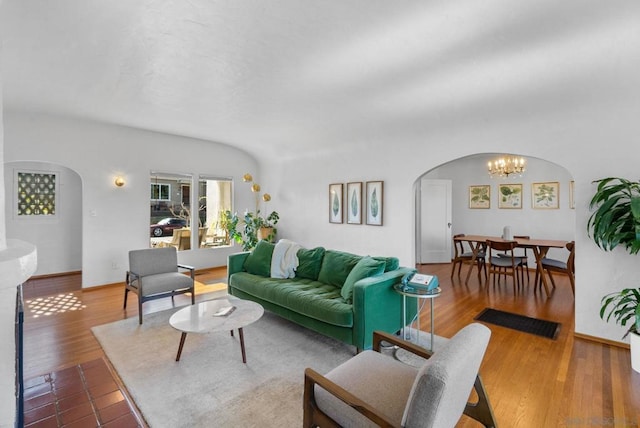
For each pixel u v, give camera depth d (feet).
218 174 20.17
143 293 11.07
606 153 9.36
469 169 22.98
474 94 9.64
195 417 6.12
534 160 20.13
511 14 5.87
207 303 9.50
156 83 9.65
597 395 6.82
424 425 3.51
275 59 7.93
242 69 8.54
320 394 4.72
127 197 16.30
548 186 19.62
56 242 18.24
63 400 6.67
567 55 7.26
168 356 8.54
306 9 5.96
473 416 4.95
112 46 7.46
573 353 8.77
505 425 5.94
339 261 11.20
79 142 14.79
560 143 10.20
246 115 12.80
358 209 16.34
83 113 13.21
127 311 12.16
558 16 5.88
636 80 8.05
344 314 8.35
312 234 18.89
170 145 17.83
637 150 8.89
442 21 6.19
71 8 6.02
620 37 6.48
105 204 15.61
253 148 20.10
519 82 8.68
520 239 17.17
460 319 11.43
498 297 14.10
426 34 6.66
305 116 12.71
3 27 6.66
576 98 9.20
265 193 22.17
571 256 13.94
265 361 8.32
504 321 11.18
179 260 18.52
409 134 13.93
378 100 10.61
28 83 9.84
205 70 8.67
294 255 12.57
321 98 10.59
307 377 4.73
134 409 6.40
